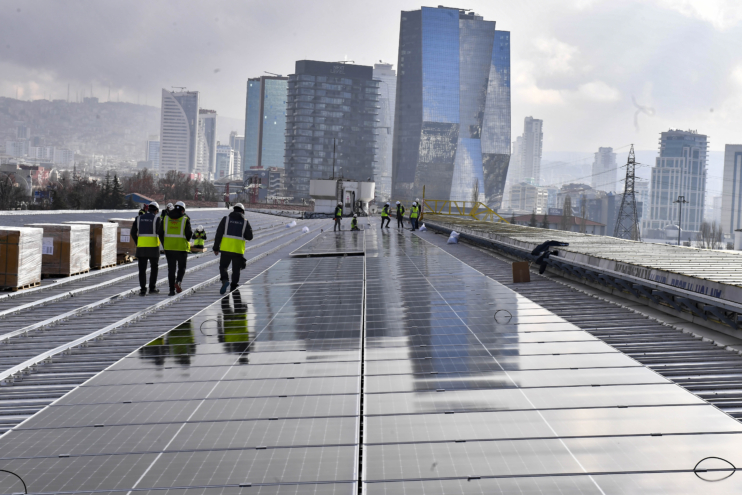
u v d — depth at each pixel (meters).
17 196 114.75
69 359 9.20
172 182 199.38
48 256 17.89
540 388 6.52
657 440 5.00
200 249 28.50
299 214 106.06
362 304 13.29
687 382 7.43
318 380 7.16
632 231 111.81
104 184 124.69
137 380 7.44
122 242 22.61
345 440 5.24
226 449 5.14
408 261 25.09
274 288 17.12
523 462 4.66
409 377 7.12
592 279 16.61
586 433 5.19
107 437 5.51
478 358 7.93
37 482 4.59
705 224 170.25
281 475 4.59
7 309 13.31
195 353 8.81
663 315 12.33
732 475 4.34
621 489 4.17
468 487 4.27
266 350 8.90
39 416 6.16
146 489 4.43
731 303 9.70
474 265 23.47
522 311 11.77
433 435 5.27
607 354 7.96
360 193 99.50
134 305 14.20
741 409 6.39
